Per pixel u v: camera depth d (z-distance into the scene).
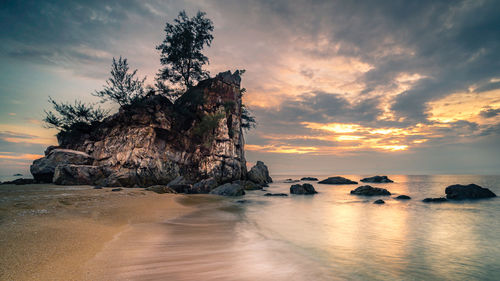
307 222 11.90
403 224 11.62
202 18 41.44
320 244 7.84
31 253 4.98
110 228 8.05
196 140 33.41
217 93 37.62
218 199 20.88
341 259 6.34
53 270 4.33
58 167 24.19
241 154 38.59
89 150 29.38
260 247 7.16
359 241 8.38
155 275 4.61
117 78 33.75
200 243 7.29
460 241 8.70
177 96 40.19
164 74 40.50
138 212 11.70
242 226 10.42
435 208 16.78
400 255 6.91
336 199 22.06
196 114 35.19
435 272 5.74
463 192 21.72
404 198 21.91
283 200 21.16
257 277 4.83
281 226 10.80
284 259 6.12
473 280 5.34
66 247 5.59
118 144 28.36
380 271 5.59
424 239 8.89
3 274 3.95
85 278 4.16
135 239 7.07
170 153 30.27
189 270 5.01
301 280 4.81
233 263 5.62
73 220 8.39
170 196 18.81
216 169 32.25
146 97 35.00
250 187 32.31
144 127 29.31
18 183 24.53
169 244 6.94
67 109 32.22
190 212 13.51
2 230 6.33
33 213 8.87
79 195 15.04
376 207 17.34
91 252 5.50
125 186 25.62
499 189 30.62
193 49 41.22
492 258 6.85
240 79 42.81
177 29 40.59
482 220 12.72
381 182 49.28
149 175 27.44
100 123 33.34
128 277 4.41
